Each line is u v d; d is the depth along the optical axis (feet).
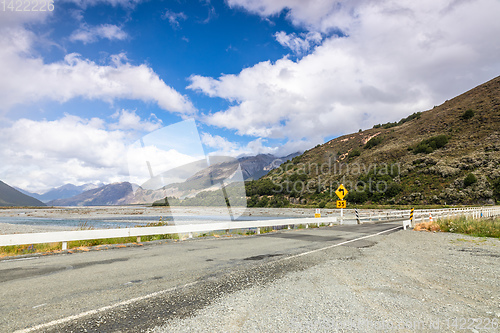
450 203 199.82
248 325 11.70
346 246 36.27
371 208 217.56
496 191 188.44
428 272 22.61
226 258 26.55
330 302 14.83
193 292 15.97
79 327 11.01
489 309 14.32
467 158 234.38
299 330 11.32
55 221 136.15
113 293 15.39
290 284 18.20
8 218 170.91
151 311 12.96
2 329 10.62
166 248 33.53
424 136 339.16
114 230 36.06
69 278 18.56
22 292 15.34
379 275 21.15
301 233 54.70
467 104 372.58
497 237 49.06
